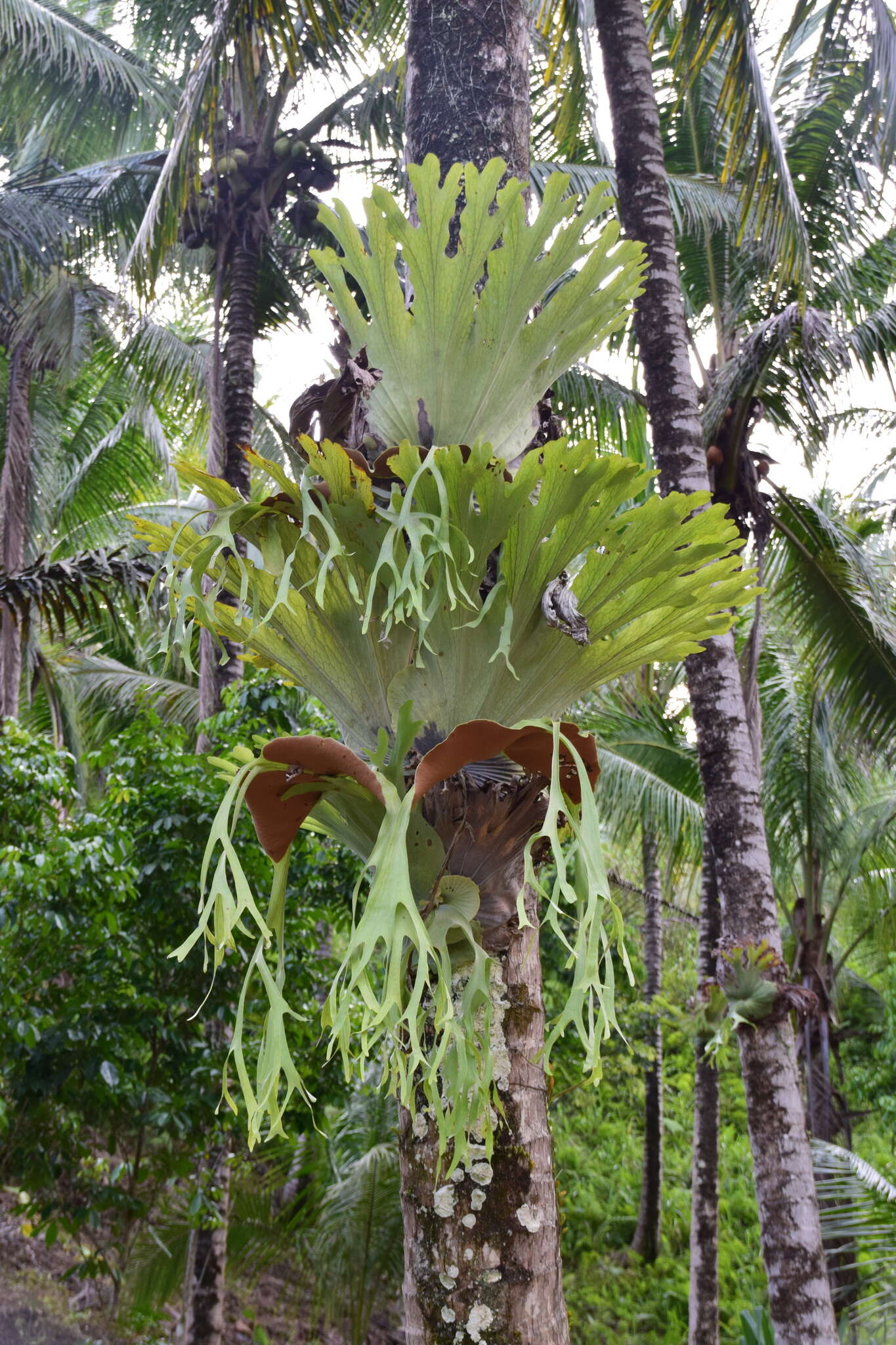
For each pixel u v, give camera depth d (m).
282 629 1.38
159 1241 6.76
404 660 1.36
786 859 9.92
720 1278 12.59
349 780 1.28
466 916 1.27
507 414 1.44
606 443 8.34
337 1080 5.89
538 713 1.39
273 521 1.32
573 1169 14.49
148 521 1.35
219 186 8.60
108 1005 5.44
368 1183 7.92
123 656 13.12
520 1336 1.32
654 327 4.98
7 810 5.12
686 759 9.51
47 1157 5.42
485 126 1.86
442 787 1.28
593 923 1.15
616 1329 12.02
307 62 7.39
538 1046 1.46
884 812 9.54
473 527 1.29
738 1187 14.73
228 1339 8.91
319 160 8.77
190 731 11.07
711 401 6.32
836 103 7.33
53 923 5.08
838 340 5.98
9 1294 7.82
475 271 1.40
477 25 1.92
